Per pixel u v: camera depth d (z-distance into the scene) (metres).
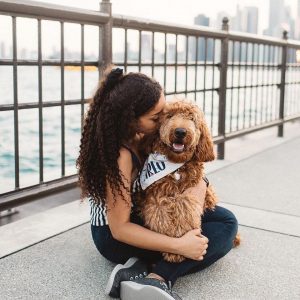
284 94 6.69
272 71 6.58
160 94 2.06
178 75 4.47
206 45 4.82
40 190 2.97
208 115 5.10
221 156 5.02
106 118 2.04
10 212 3.26
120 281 2.03
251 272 2.33
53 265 2.38
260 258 2.50
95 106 2.12
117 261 2.32
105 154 2.04
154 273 2.09
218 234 2.23
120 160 2.05
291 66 7.29
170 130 2.00
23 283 2.19
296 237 2.81
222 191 3.80
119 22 3.51
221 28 5.07
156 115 2.08
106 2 3.37
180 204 2.09
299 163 4.91
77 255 2.51
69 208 3.28
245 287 2.18
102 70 3.39
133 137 2.09
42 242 2.68
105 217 2.23
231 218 2.32
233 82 5.39
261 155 5.32
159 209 2.08
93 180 2.08
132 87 2.02
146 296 1.94
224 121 5.02
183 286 2.18
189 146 2.02
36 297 2.07
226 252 2.31
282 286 2.20
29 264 2.39
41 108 3.00
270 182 4.11
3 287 2.15
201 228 2.24
